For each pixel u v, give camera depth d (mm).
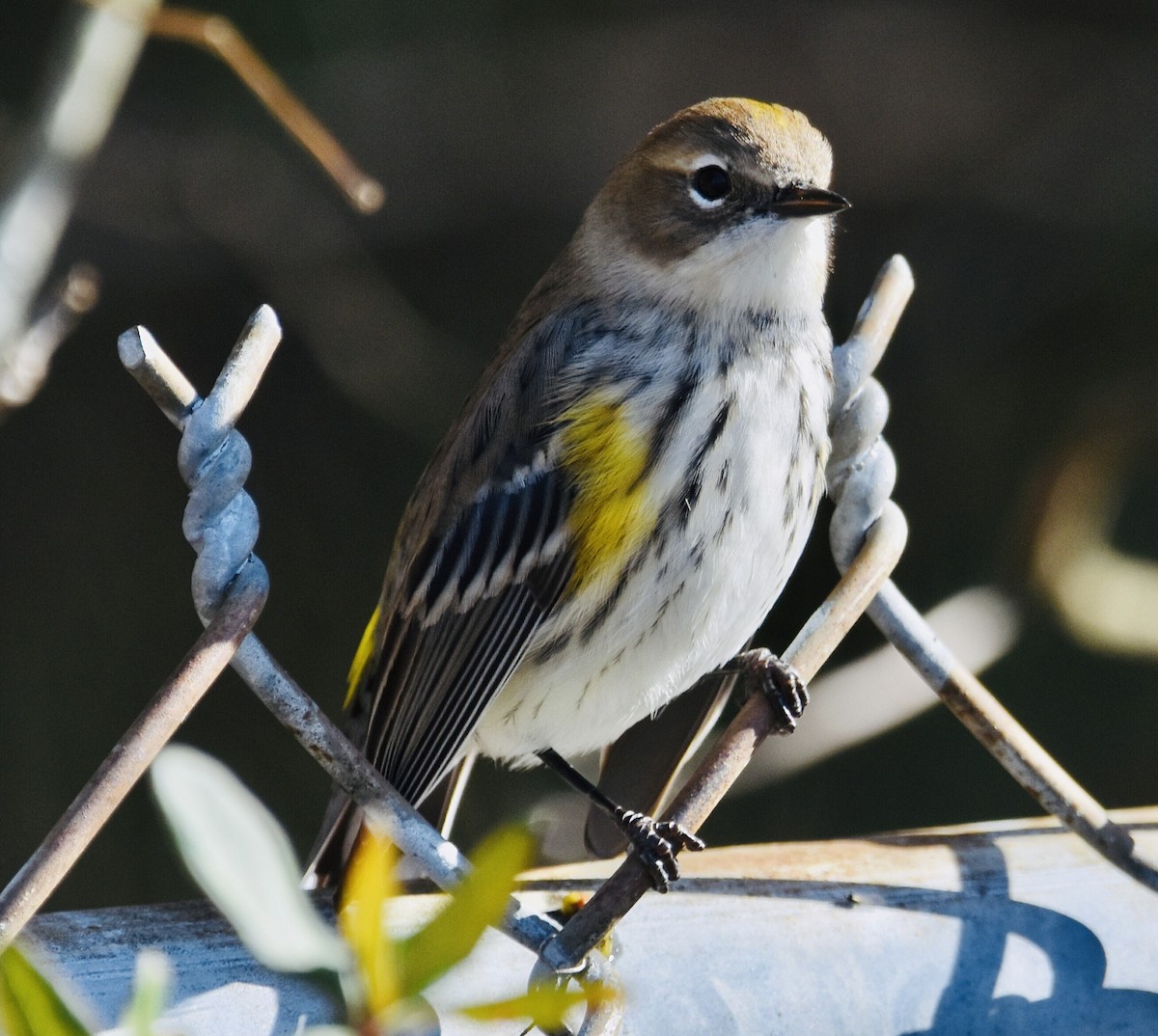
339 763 4168
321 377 14391
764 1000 4820
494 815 12531
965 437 13328
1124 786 12320
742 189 6309
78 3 9547
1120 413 12336
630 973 4770
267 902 2379
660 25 13547
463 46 13453
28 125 11219
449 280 14094
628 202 6566
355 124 13414
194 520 3910
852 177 13586
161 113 13492
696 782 4785
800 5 13547
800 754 10836
